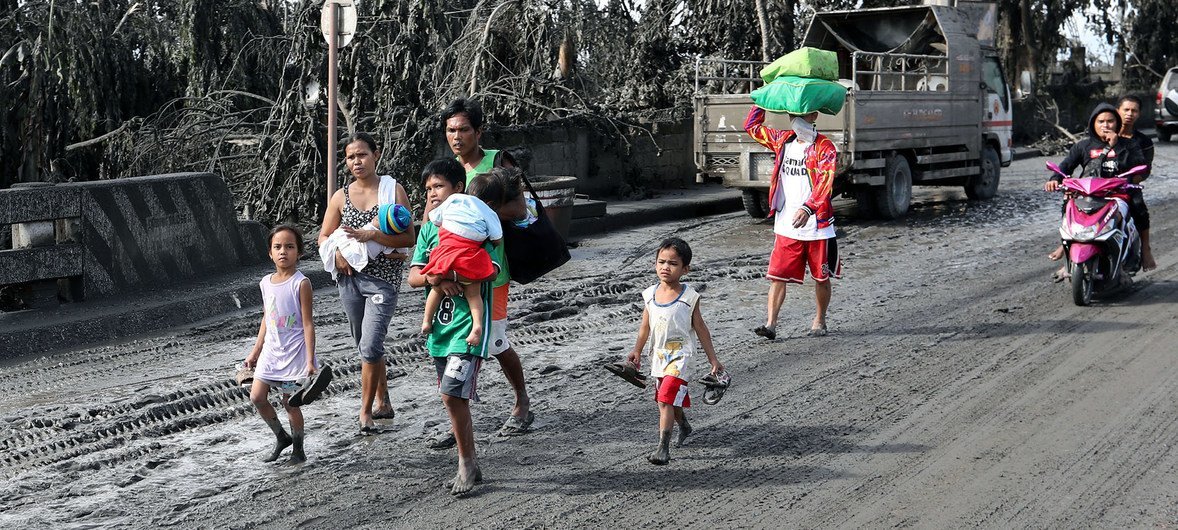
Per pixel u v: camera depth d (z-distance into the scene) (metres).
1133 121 9.41
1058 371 7.25
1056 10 30.78
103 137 15.24
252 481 5.33
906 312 9.20
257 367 5.56
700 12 21.06
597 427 6.19
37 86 15.06
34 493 5.19
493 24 16.66
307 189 13.96
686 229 14.84
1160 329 8.42
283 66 16.19
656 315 5.57
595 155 17.52
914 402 6.59
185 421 6.30
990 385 6.94
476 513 4.90
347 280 6.03
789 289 10.33
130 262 9.47
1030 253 12.27
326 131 14.26
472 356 5.07
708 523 4.77
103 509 4.96
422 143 14.38
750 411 6.46
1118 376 7.10
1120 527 4.69
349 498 5.10
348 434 6.09
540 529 4.71
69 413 6.44
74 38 15.28
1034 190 19.28
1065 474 5.33
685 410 6.50
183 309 9.02
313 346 5.51
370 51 15.78
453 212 5.02
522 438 5.99
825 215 8.09
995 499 5.02
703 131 15.25
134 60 16.92
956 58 16.55
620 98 21.33
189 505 5.02
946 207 16.91
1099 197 9.30
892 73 14.95
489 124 15.62
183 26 16.66
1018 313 9.09
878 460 5.57
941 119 16.20
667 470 5.46
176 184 10.03
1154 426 6.05
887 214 15.26
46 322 8.16
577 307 9.48
